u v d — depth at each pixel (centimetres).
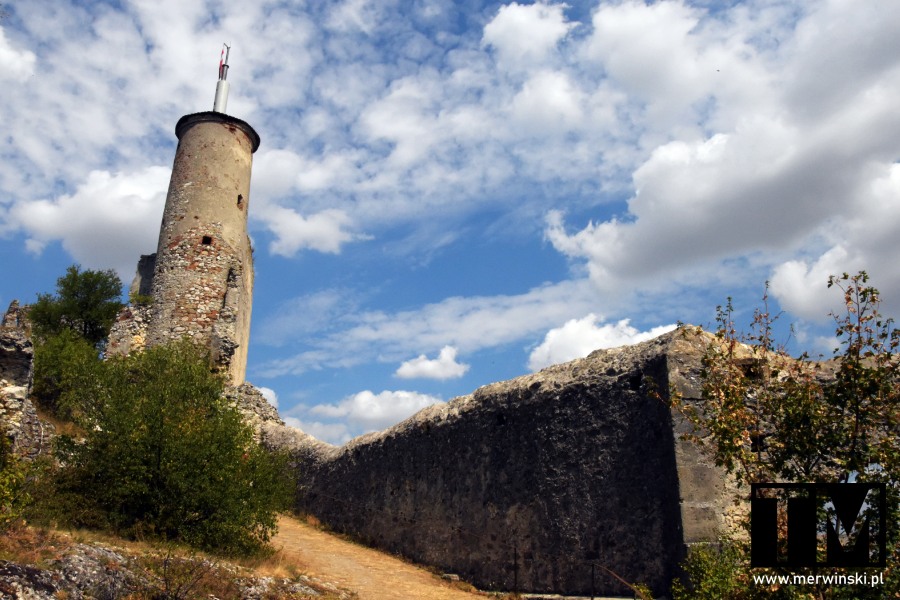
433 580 1285
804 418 616
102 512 1047
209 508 1116
